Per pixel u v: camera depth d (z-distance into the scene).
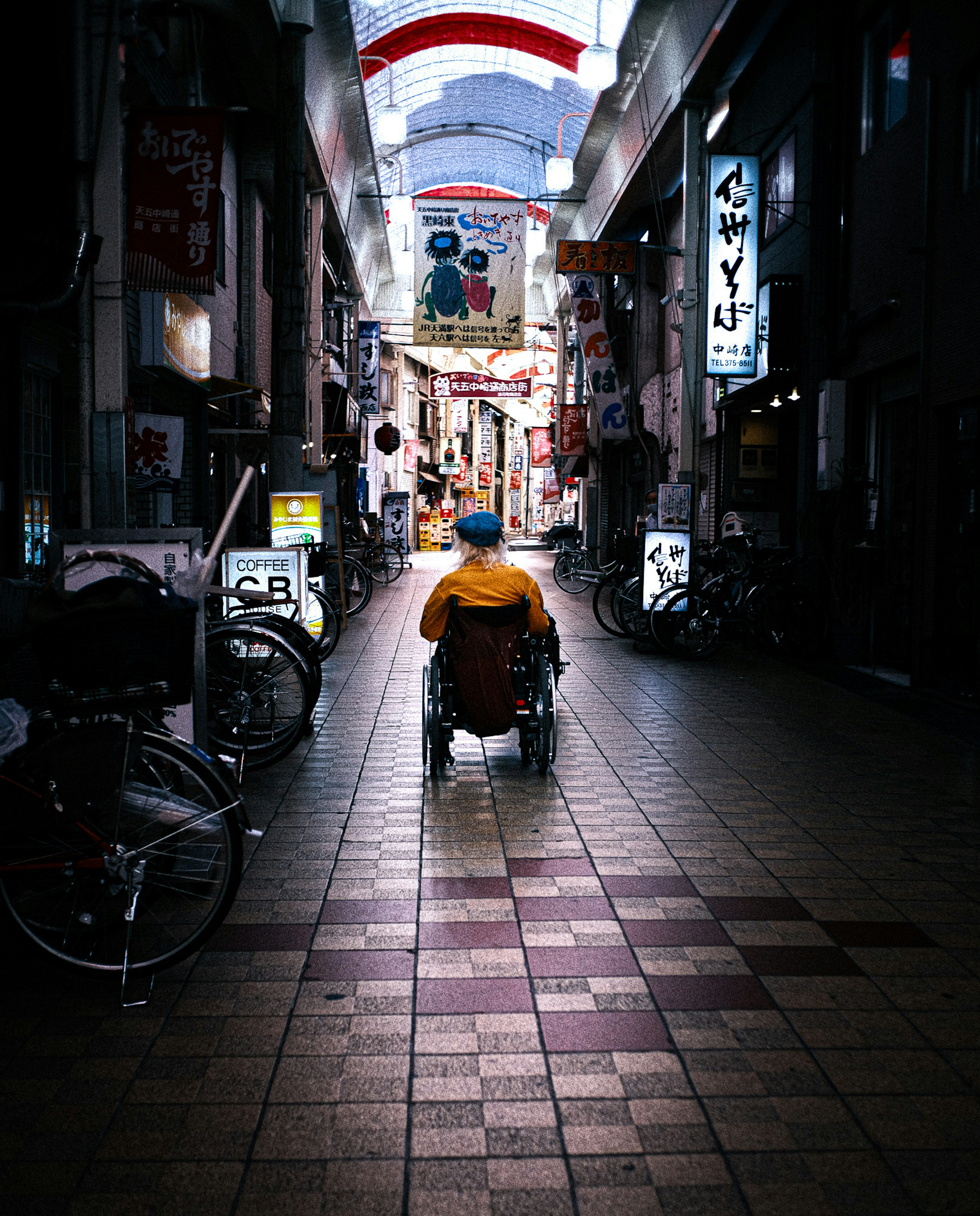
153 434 10.03
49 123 6.22
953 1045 2.79
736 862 4.26
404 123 17.02
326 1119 2.43
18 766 3.11
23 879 3.10
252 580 7.94
